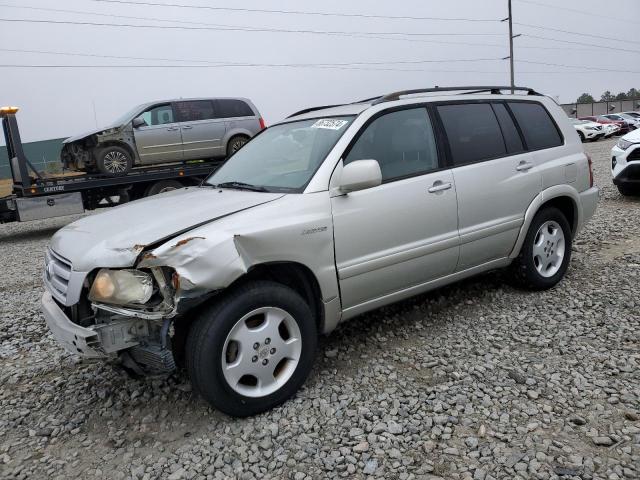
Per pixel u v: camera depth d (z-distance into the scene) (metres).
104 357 2.97
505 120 4.69
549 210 4.86
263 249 3.09
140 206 3.72
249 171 4.09
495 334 4.13
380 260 3.66
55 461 2.92
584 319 4.30
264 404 3.16
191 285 2.78
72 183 11.45
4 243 11.25
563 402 3.12
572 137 5.21
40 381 3.92
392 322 4.47
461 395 3.26
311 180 3.46
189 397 3.47
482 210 4.29
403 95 4.16
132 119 12.02
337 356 3.91
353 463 2.71
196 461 2.81
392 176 3.83
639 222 7.39
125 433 3.15
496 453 2.71
